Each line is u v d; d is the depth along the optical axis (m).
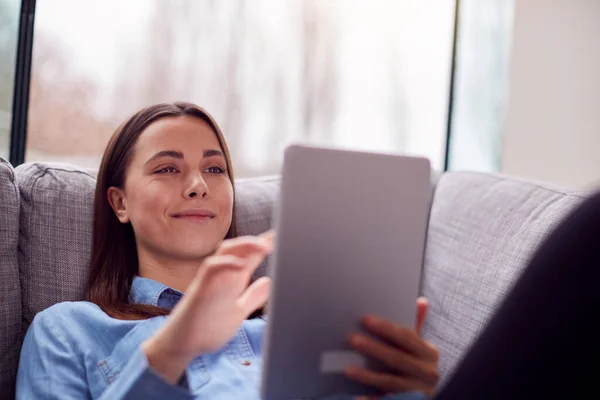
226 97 2.30
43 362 1.10
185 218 1.25
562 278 0.42
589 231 0.42
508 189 1.34
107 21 2.06
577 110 2.69
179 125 1.30
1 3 1.75
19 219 1.30
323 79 2.45
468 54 2.61
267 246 0.76
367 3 2.47
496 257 1.25
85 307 1.19
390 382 0.74
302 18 2.38
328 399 0.75
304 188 0.71
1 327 1.20
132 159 1.29
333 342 0.73
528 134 2.64
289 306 0.71
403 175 0.75
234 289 0.76
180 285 1.31
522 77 2.61
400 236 0.75
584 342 0.40
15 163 1.83
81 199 1.37
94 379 1.08
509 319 0.44
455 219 1.42
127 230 1.37
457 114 2.62
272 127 2.39
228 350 1.17
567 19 2.63
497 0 2.61
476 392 0.44
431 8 2.55
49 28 1.97
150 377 0.78
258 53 2.33
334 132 2.48
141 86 2.15
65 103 2.03
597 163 2.73
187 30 2.21
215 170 1.33
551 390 0.41
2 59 1.77
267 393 0.72
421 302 0.91
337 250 0.72
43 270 1.29
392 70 2.54
